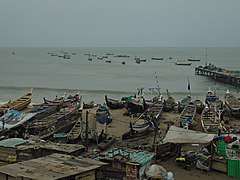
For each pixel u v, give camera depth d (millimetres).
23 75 117375
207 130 40750
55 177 19578
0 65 160000
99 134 37188
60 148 28562
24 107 56750
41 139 35781
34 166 21594
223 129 40812
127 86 90500
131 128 39656
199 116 52375
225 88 89438
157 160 31969
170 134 32344
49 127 40156
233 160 28703
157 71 131875
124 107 59000
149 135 40875
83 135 37219
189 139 30797
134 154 28703
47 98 74438
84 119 44969
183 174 28953
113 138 37844
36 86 90188
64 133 41281
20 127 39656
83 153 29047
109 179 25891
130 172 26359
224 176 28750
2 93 80562
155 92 81250
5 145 30125
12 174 20094
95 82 98312
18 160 29188
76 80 103125
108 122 46906
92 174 21969
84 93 79312
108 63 174875
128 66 155625
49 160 22953
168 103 57406
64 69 139375
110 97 74875
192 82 100312
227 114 53031
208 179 27953
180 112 54844
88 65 161125
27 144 30281
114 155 27672
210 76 110000
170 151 33312
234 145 31219
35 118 43875
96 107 58438
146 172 24125
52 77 111312
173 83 97562
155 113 49188
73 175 20266
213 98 60438
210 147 32344
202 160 30078
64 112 47594
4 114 44719
